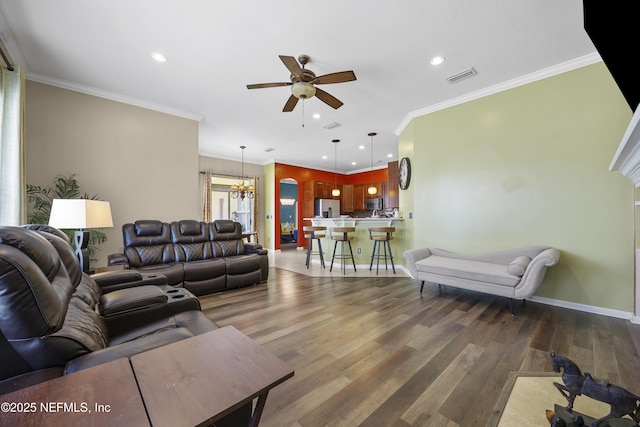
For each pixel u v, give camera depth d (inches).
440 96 143.9
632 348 80.3
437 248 154.6
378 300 127.0
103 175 139.3
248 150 264.8
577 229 112.4
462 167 144.9
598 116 107.7
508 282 107.9
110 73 120.6
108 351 39.5
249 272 152.6
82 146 133.3
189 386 29.6
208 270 137.4
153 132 155.9
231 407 27.0
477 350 79.5
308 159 308.5
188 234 155.6
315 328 95.4
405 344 83.4
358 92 139.4
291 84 105.3
